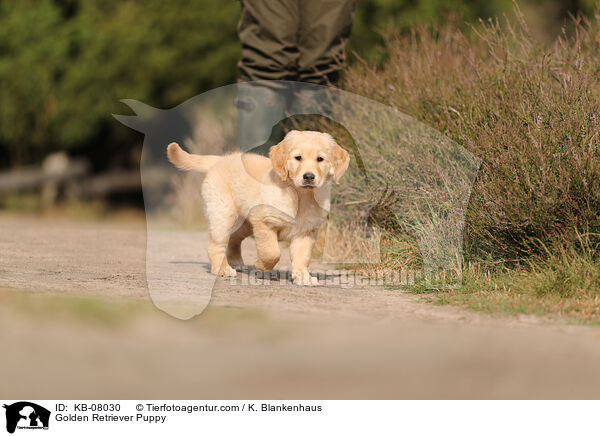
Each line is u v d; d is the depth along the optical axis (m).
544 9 33.16
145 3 32.00
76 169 33.06
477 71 11.99
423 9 27.14
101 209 31.67
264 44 12.93
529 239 10.11
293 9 12.84
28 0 31.98
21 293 8.70
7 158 33.81
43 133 31.75
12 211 30.14
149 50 31.06
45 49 30.98
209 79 31.33
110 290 9.42
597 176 9.81
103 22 32.09
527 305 8.86
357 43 27.78
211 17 31.30
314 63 13.05
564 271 9.34
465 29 15.32
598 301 8.93
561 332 7.83
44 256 12.61
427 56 13.66
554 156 10.07
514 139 10.33
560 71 11.39
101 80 30.89
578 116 10.22
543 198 9.83
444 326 8.00
